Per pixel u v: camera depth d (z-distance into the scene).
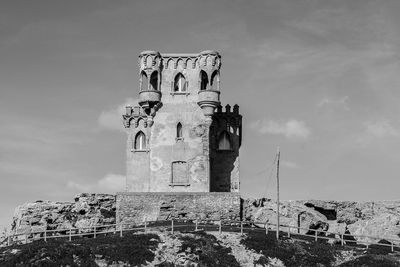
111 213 104.00
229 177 111.56
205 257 83.31
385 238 92.81
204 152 106.94
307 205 106.19
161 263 81.50
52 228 100.62
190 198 100.88
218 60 108.94
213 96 107.31
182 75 109.06
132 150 111.12
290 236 93.00
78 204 103.81
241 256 84.94
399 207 106.62
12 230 106.00
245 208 101.69
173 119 107.88
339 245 91.44
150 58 108.75
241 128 113.44
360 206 108.00
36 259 78.50
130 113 112.56
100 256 81.00
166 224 96.88
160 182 106.69
